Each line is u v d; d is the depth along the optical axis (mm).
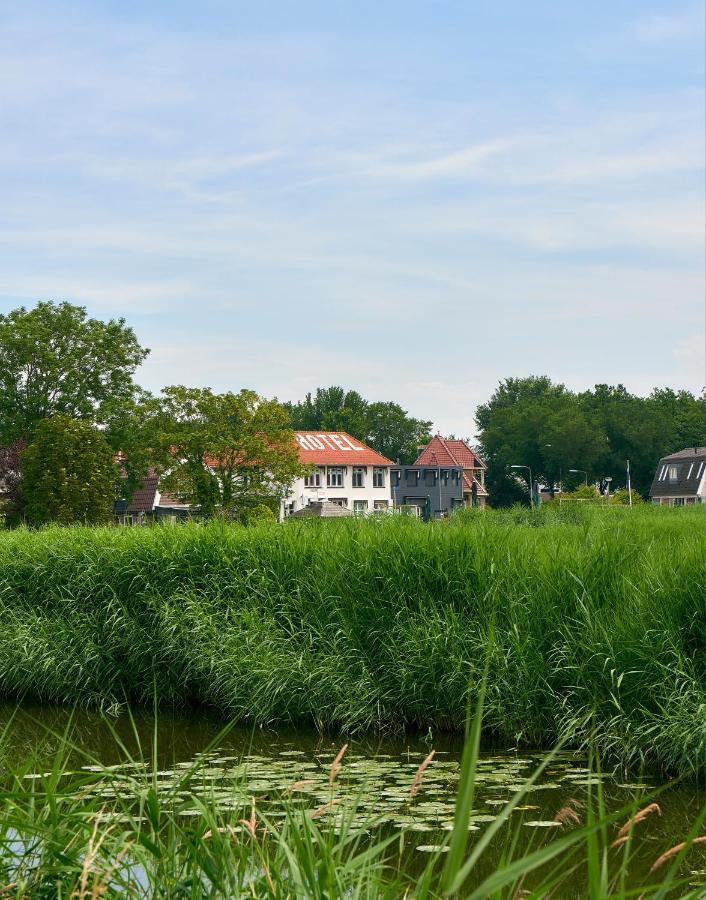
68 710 13711
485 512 26344
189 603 13484
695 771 8656
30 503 44781
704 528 17125
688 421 121938
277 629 12758
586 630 10312
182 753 10695
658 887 2754
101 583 14742
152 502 64438
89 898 3789
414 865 6742
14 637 14859
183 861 4035
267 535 14383
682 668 9414
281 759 10211
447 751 10281
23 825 3973
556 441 116625
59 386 52031
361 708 11234
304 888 3486
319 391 137750
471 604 11656
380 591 12312
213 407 44344
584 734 9734
